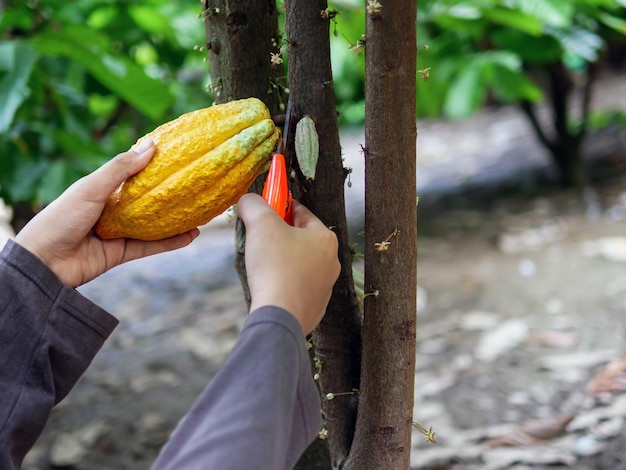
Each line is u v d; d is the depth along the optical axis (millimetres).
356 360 1049
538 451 1960
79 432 2355
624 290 2799
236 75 1111
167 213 878
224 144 865
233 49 1100
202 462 642
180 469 645
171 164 866
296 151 897
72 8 2666
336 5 2346
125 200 886
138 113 3465
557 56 3502
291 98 945
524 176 4527
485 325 2705
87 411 2484
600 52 3896
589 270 3020
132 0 2898
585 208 3768
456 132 6301
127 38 3016
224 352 2838
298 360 725
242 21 1086
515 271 3143
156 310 3371
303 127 895
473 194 4391
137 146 887
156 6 3025
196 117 881
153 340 3041
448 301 2957
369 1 855
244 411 668
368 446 1000
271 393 679
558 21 2904
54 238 896
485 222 3842
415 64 887
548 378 2305
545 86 5328
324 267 803
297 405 756
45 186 2127
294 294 755
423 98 3412
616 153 4555
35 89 2299
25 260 876
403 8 854
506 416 2146
